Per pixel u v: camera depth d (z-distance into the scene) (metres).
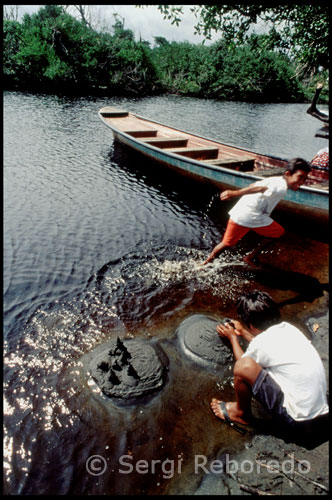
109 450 2.15
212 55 30.19
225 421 2.35
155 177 7.57
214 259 4.49
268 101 30.67
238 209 3.93
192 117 17.45
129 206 6.05
